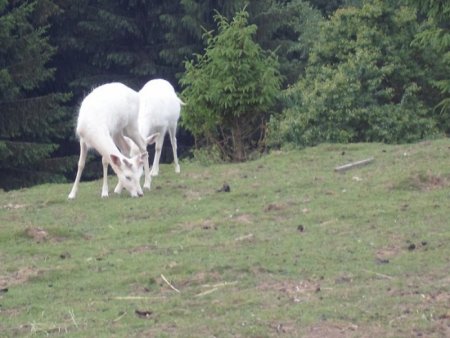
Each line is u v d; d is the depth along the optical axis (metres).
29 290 10.40
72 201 15.22
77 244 12.35
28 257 11.76
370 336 8.73
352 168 16.59
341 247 11.64
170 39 33.69
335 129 22.27
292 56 35.62
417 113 23.67
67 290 10.40
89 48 34.44
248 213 13.62
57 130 30.94
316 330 8.89
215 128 22.59
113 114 15.25
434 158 16.73
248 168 17.56
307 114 22.47
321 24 26.02
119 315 9.45
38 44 29.95
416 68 24.84
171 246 12.01
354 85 22.55
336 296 9.78
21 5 30.86
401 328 8.89
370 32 24.73
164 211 14.05
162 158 33.34
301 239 12.09
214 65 21.27
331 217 13.16
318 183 15.51
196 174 17.42
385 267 10.77
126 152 16.16
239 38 21.09
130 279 10.59
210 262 11.12
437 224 12.52
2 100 29.58
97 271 11.02
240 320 9.16
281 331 8.89
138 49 34.81
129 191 15.21
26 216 14.27
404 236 12.01
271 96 21.58
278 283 10.36
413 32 25.06
